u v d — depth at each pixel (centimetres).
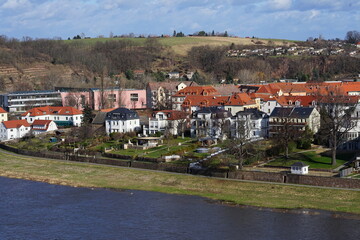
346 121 16938
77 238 10994
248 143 16962
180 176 15725
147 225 11681
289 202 12938
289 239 10600
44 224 11950
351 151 16862
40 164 18812
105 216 12438
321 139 18000
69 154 19538
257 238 10694
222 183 14762
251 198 13450
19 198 14312
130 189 14975
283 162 15862
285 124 17288
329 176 13925
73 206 13375
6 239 11050
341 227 11138
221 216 12169
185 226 11538
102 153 18975
